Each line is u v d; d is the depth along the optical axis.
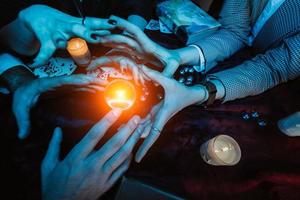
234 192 0.32
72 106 0.38
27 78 0.39
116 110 0.31
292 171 0.35
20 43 0.42
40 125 0.36
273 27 0.47
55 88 0.37
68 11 0.53
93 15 0.54
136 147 0.35
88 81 0.37
